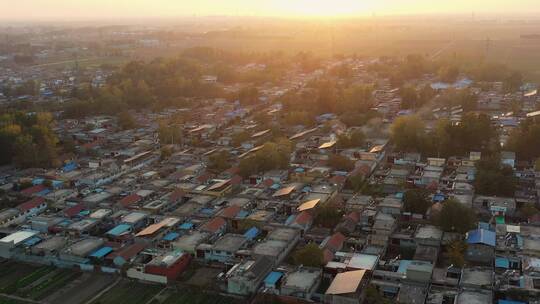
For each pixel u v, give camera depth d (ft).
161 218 463.01
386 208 463.42
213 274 382.83
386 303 322.55
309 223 449.06
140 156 650.84
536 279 341.62
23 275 389.80
